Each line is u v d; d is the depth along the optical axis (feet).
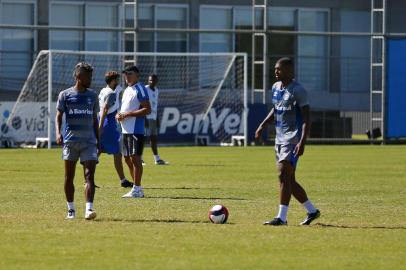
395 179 191.31
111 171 206.59
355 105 390.42
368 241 107.34
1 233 110.42
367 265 93.15
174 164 228.02
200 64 341.41
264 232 112.78
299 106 117.08
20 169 207.72
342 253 99.60
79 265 91.45
